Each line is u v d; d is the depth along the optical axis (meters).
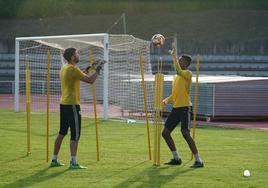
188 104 22.97
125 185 19.38
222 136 34.00
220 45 88.56
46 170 22.11
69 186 19.19
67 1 102.06
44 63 61.31
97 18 100.19
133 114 46.91
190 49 88.69
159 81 23.39
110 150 27.61
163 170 22.22
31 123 40.75
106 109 44.12
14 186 19.19
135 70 50.19
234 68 86.06
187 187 19.11
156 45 22.91
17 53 50.38
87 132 35.53
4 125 39.47
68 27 98.31
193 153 23.06
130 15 100.56
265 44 88.12
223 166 23.27
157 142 23.44
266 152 27.48
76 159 23.75
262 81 45.69
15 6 100.69
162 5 101.25
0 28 98.31
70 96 22.34
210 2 100.50
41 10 101.00
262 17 97.31
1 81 79.69
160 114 23.59
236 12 98.44
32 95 61.59
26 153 26.39
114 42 47.22
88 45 50.03
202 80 46.16
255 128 39.44
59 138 22.92
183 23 97.19
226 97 44.91
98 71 22.73
